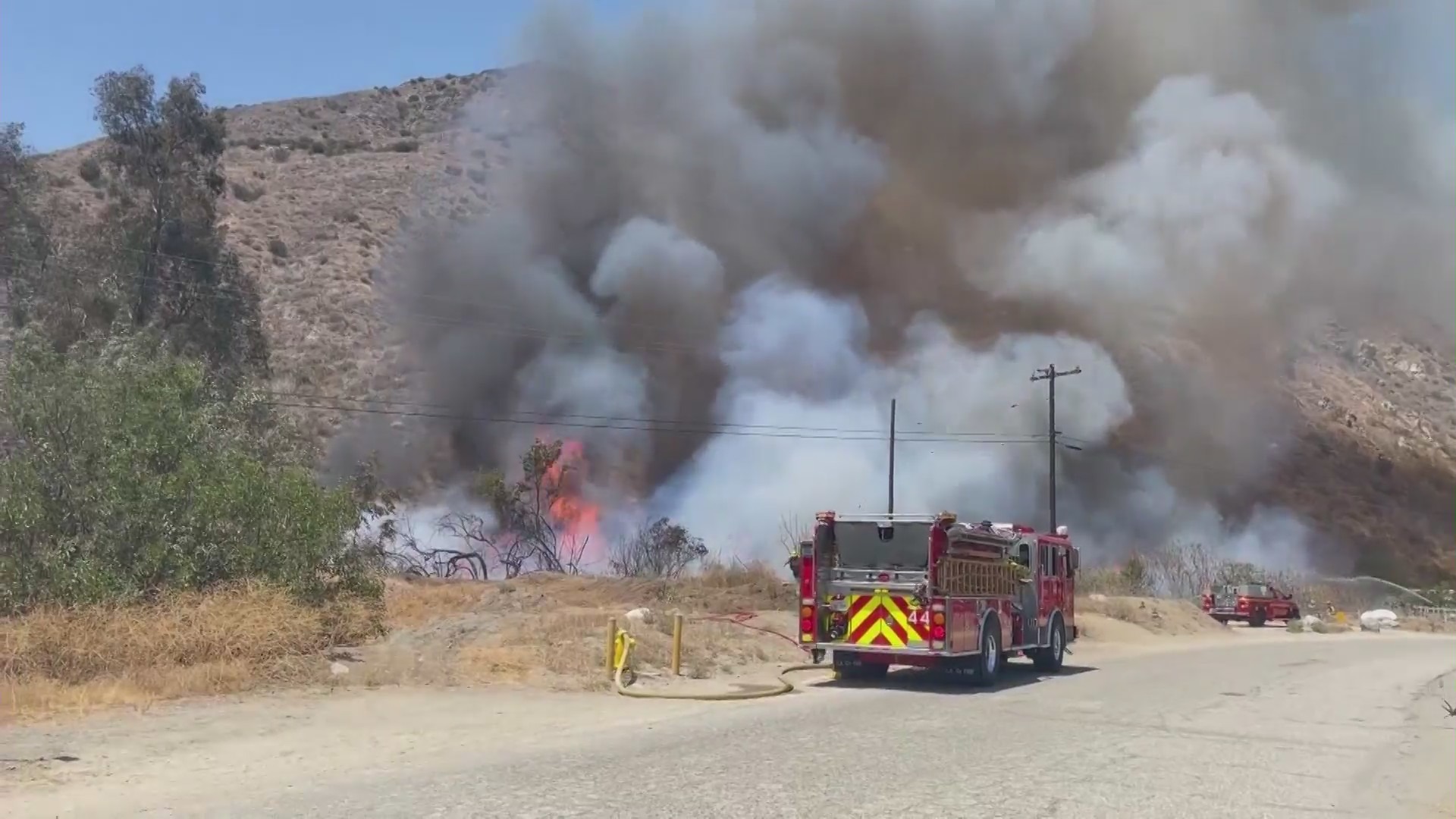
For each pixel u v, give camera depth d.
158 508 15.56
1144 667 21.05
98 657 13.02
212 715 11.38
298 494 17.06
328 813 7.41
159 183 35.41
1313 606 49.75
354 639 16.67
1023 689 16.45
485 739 10.59
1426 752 11.47
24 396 15.84
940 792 8.48
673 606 24.25
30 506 14.95
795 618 23.48
